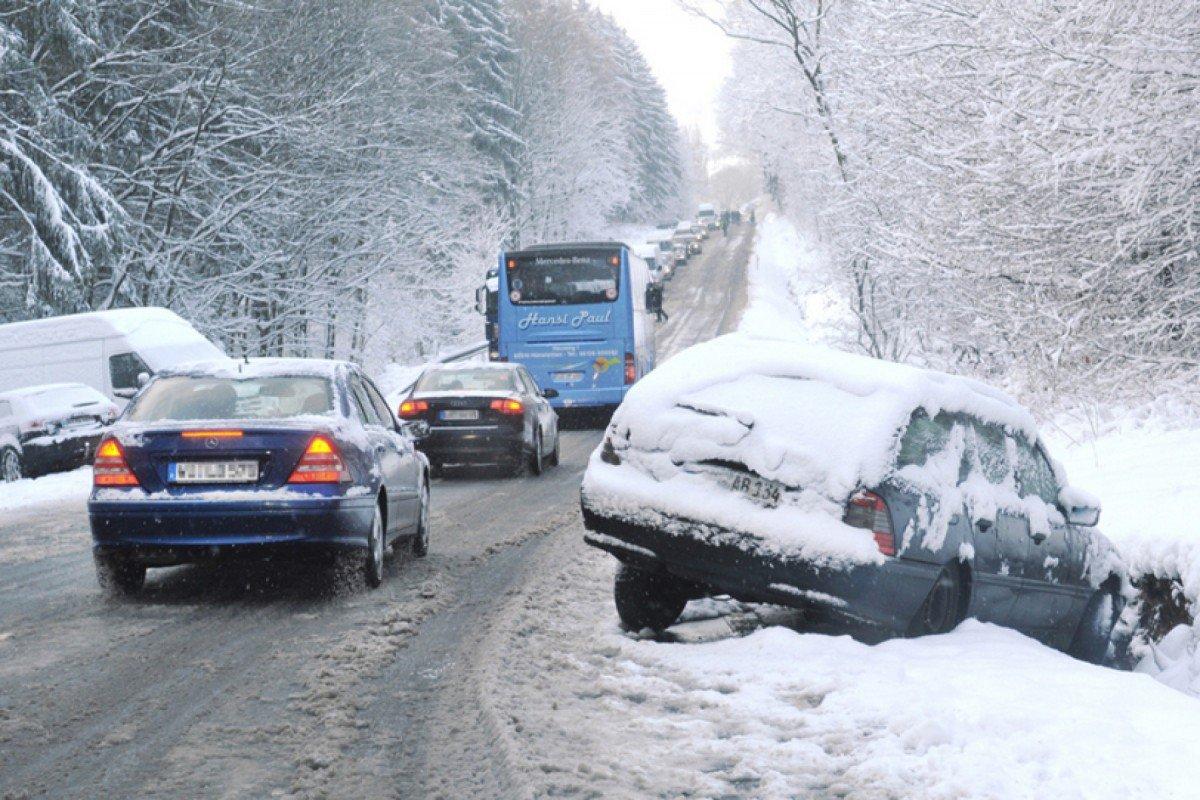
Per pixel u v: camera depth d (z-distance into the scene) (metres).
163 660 6.45
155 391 8.75
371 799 4.32
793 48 21.70
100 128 33.06
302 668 6.24
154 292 33.44
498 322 26.33
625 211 144.25
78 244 28.80
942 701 5.45
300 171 35.31
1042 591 8.15
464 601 8.20
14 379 24.14
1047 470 8.59
